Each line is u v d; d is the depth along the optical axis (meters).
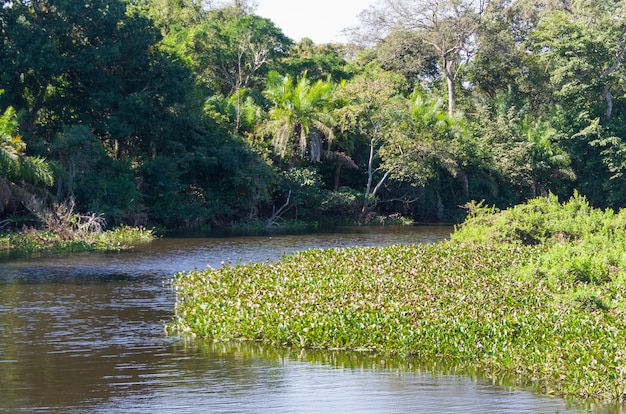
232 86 54.22
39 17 37.12
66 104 38.97
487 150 53.38
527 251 24.17
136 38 39.03
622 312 15.42
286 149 46.62
